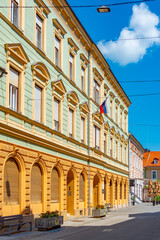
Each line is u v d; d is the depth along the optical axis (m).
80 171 28.47
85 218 26.36
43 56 21.77
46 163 21.50
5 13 17.33
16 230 17.31
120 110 47.09
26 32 19.70
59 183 24.25
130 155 55.06
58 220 19.62
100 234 17.09
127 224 21.97
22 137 18.36
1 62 16.70
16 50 18.27
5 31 17.22
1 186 16.22
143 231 18.14
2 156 16.41
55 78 23.75
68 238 15.75
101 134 35.09
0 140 16.25
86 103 30.02
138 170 63.75
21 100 18.59
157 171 89.25
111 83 41.53
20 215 17.20
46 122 21.92
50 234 17.30
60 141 24.09
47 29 22.75
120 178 45.47
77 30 28.52
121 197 46.66
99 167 34.16
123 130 48.34
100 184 34.50
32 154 19.62
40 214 19.92
